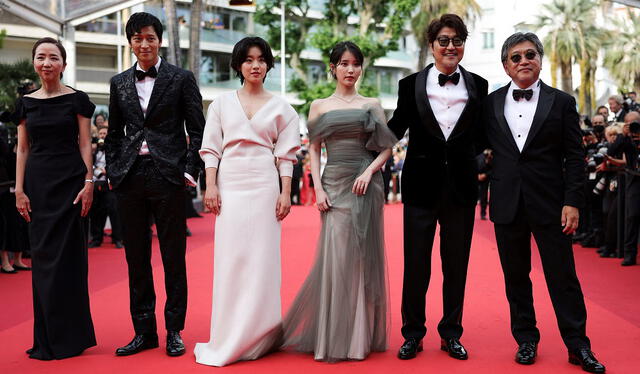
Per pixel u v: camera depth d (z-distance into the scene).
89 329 3.82
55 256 3.75
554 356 3.63
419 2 26.83
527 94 3.61
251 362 3.58
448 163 3.68
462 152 3.69
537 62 3.58
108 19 27.61
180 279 3.80
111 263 7.38
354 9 25.98
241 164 3.71
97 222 8.91
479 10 29.55
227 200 3.69
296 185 17.95
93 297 5.37
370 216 3.76
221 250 3.67
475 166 3.77
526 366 3.45
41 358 3.65
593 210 8.22
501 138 3.65
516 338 3.63
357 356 3.58
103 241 9.62
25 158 3.89
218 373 3.37
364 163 3.80
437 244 8.46
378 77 36.88
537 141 3.57
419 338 3.70
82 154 3.92
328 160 3.84
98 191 8.77
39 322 3.73
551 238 3.54
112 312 4.82
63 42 9.67
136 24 3.72
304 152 18.25
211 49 30.22
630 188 6.85
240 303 3.61
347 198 3.74
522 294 3.65
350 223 3.70
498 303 4.98
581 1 28.47
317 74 33.19
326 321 3.61
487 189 12.79
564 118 3.56
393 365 3.49
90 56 27.95
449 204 3.70
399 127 3.86
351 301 3.63
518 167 3.59
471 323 4.38
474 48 37.97
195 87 3.88
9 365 3.55
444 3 28.06
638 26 28.98
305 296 3.83
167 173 3.71
